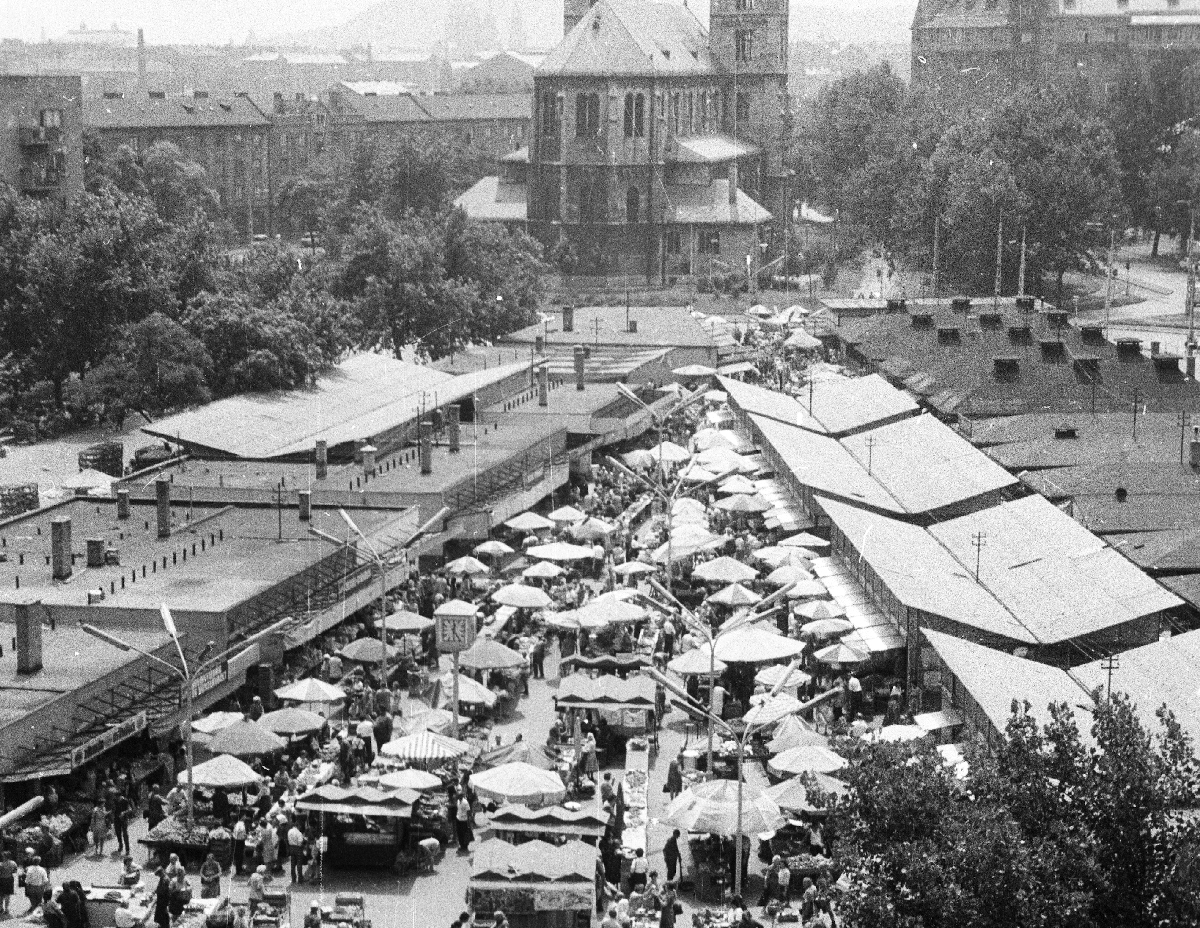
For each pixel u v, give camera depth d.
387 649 141.12
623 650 143.62
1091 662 128.12
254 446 194.25
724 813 106.31
